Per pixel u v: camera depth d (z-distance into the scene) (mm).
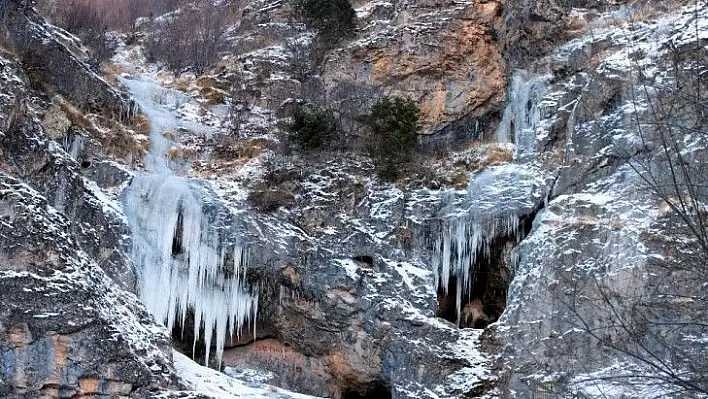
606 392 21297
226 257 25719
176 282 25219
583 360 22500
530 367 23406
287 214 27125
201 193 26250
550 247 24375
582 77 27969
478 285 27500
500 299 27156
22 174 21578
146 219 25328
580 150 25984
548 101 28438
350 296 25750
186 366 21906
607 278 22969
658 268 22094
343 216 27531
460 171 28609
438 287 27062
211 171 28422
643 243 22766
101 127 27375
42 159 22125
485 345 24562
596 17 30703
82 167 25875
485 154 28797
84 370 18484
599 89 26281
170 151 28703
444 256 27078
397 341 24875
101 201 24422
